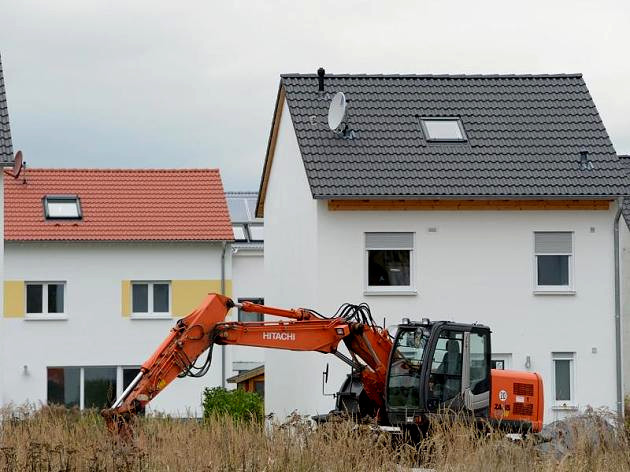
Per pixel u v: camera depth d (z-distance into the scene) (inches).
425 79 1582.2
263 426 936.3
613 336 1472.7
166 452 808.9
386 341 1111.0
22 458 789.2
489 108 1550.2
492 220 1459.2
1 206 1256.2
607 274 1477.6
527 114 1547.7
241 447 821.2
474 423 946.1
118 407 986.7
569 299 1469.0
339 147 1466.5
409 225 1439.5
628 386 1800.0
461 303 1445.6
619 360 1472.7
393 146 1477.6
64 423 1067.9
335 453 802.8
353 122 1503.4
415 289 1437.0
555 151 1499.8
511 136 1514.5
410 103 1542.8
